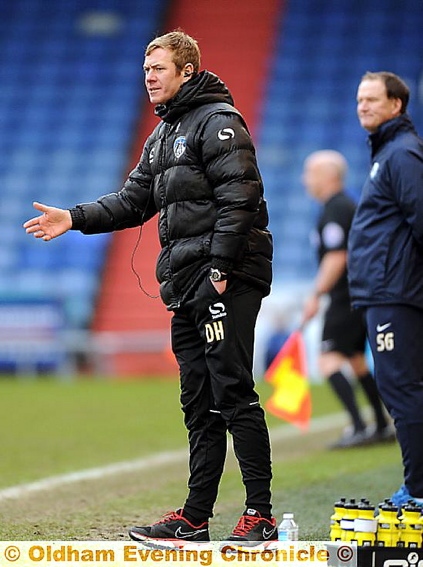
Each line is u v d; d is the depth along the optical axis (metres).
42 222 16.80
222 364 15.77
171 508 21.03
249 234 15.90
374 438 31.36
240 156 15.40
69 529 18.42
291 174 82.00
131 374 66.38
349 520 14.62
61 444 32.84
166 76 15.91
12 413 42.94
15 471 26.78
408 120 19.59
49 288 74.12
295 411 31.58
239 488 23.91
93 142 88.25
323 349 31.91
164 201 16.14
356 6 94.94
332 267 31.17
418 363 18.78
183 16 97.31
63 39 98.00
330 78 89.94
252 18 95.69
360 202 19.66
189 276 15.91
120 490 23.77
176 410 44.28
